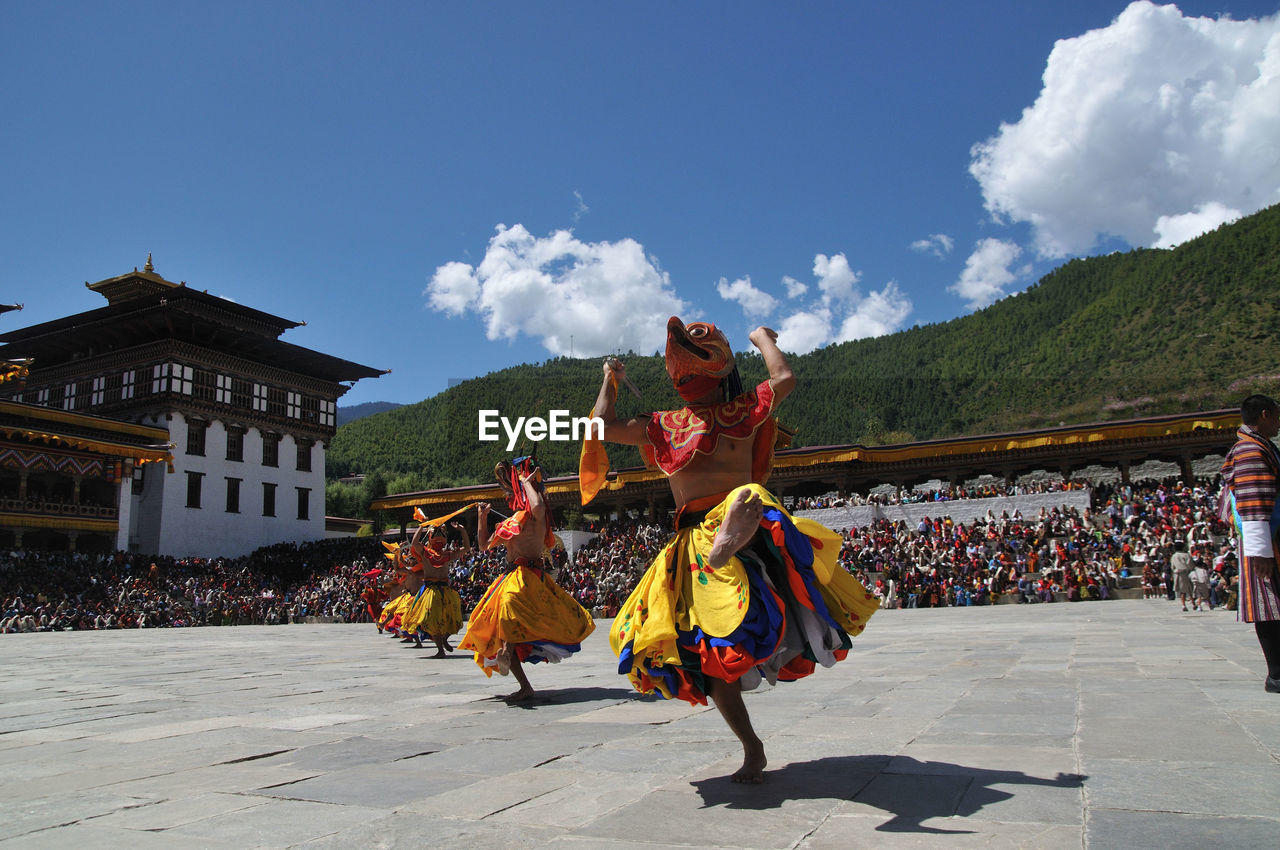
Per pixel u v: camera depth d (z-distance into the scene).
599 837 2.59
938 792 2.98
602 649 12.27
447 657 11.08
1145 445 41.91
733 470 3.42
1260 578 4.92
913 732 4.27
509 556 6.42
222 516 54.38
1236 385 136.88
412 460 123.62
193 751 4.29
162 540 50.59
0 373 46.94
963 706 5.14
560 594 6.43
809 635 3.19
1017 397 174.75
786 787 3.15
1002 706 5.07
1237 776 3.05
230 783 3.49
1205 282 182.62
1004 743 3.87
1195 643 9.37
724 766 3.58
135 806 3.12
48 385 58.34
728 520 3.04
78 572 39.75
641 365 96.88
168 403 52.03
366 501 93.31
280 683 7.91
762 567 3.15
